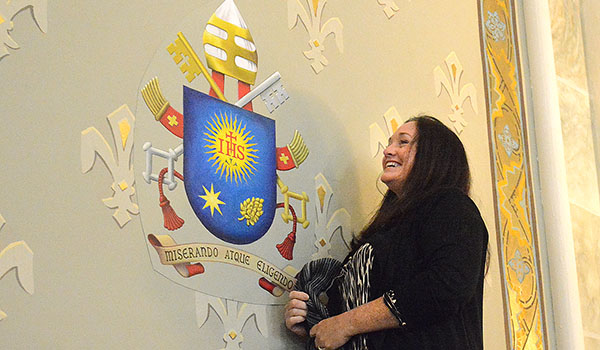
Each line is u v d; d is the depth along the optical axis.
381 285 3.06
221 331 3.06
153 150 3.00
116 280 2.81
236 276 3.15
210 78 3.23
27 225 2.65
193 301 3.01
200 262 3.05
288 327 3.20
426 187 3.20
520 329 4.31
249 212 3.24
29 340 2.59
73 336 2.68
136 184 2.93
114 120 2.92
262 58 3.43
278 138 3.41
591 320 4.63
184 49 3.17
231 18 3.36
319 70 3.65
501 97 4.58
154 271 2.92
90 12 2.94
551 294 4.55
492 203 4.37
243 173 3.26
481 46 4.55
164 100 3.07
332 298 3.26
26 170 2.68
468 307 3.10
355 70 3.81
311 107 3.57
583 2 5.21
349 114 3.72
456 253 2.94
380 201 3.73
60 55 2.83
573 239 4.67
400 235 3.09
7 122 2.67
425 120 3.37
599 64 5.14
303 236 3.41
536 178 4.68
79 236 2.76
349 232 3.58
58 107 2.79
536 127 4.74
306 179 3.48
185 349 2.94
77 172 2.79
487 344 4.12
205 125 3.17
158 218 2.97
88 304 2.73
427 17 4.27
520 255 4.43
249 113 3.33
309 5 3.69
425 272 2.94
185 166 3.08
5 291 2.58
